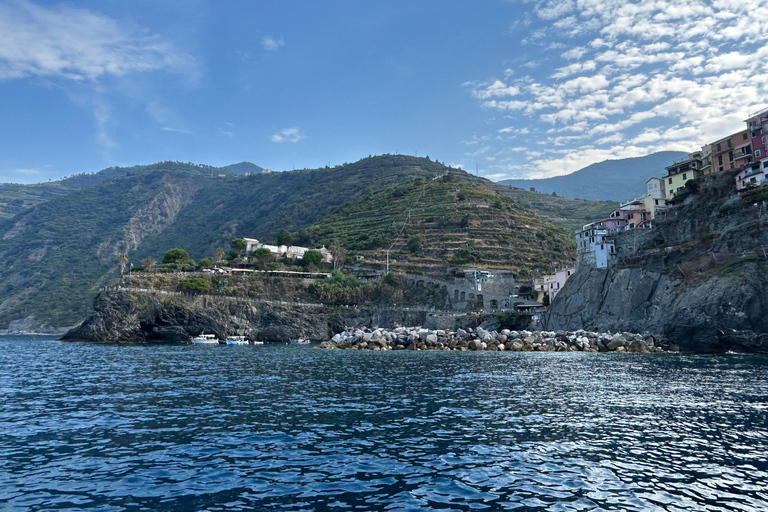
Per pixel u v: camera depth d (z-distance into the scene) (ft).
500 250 561.84
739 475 63.57
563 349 299.99
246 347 334.85
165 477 60.54
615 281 353.72
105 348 311.27
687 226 350.84
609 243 382.42
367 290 493.36
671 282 318.04
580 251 408.87
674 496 56.08
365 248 612.70
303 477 61.00
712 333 272.92
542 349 300.81
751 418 97.09
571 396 122.52
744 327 264.11
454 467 65.57
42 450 71.41
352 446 75.25
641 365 203.82
